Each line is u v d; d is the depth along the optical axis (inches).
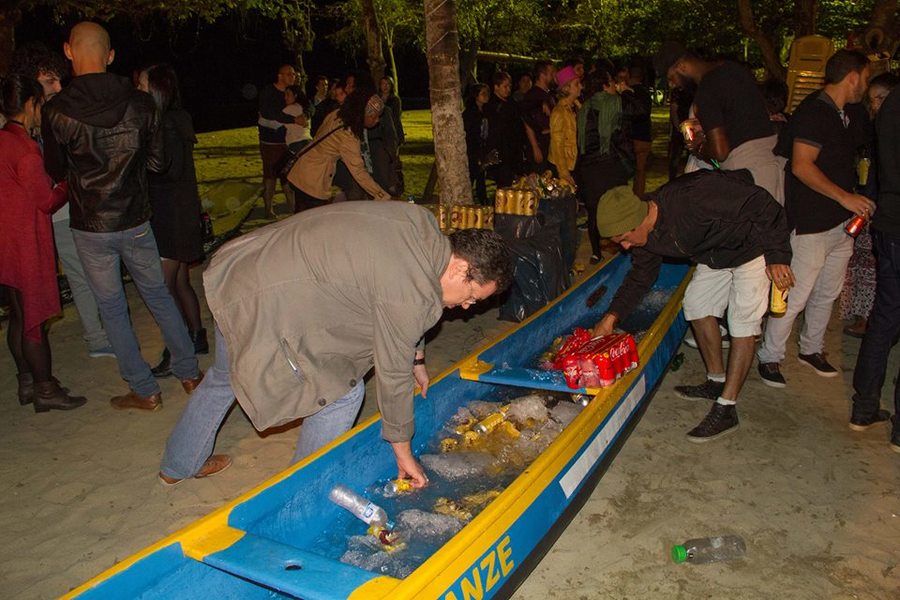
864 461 169.9
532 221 246.4
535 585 131.8
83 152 166.6
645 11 751.7
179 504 155.8
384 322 112.8
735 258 167.6
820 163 185.0
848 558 137.9
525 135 370.3
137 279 183.0
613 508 153.3
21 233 178.9
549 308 205.6
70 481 163.9
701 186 157.0
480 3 686.5
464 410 171.9
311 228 118.0
